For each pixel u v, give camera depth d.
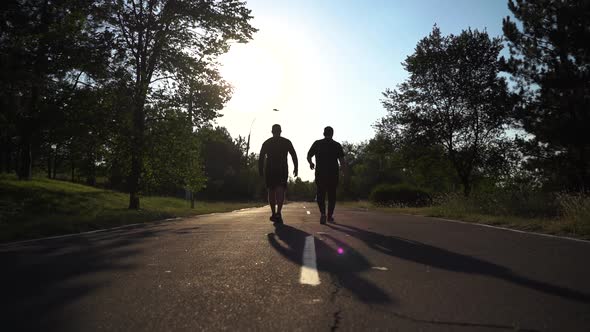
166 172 21.72
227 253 5.80
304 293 3.79
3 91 18.64
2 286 4.05
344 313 3.25
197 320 3.09
